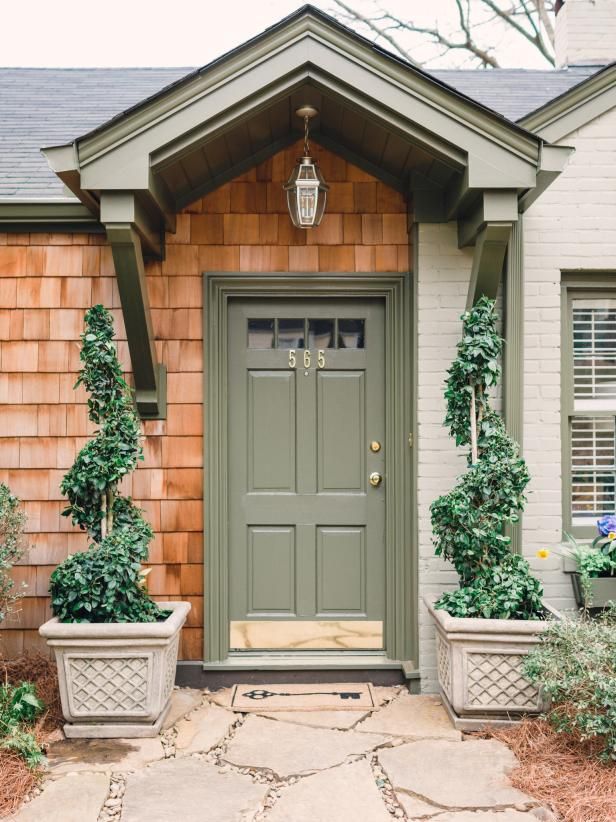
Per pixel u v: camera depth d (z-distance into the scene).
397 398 3.81
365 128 3.41
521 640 3.06
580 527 3.85
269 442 3.92
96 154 3.02
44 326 3.77
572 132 3.78
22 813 2.46
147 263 3.78
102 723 3.10
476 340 3.29
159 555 3.77
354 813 2.47
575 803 2.47
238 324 3.91
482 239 3.28
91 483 3.25
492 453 3.27
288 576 3.91
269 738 3.06
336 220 3.80
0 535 3.50
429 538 3.71
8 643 3.74
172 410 3.78
